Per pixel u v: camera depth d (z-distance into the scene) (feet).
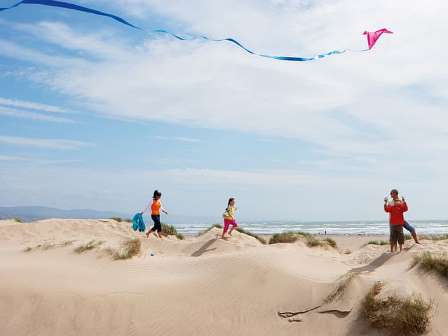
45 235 60.90
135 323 27.71
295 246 50.16
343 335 25.50
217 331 26.94
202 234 64.23
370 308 25.94
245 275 32.17
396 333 24.67
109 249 42.55
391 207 40.60
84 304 29.14
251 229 257.14
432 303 26.35
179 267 37.24
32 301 29.17
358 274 30.55
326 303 27.96
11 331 26.99
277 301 29.14
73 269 36.50
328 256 42.01
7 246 53.93
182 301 29.86
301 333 26.27
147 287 31.83
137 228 62.23
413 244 42.50
